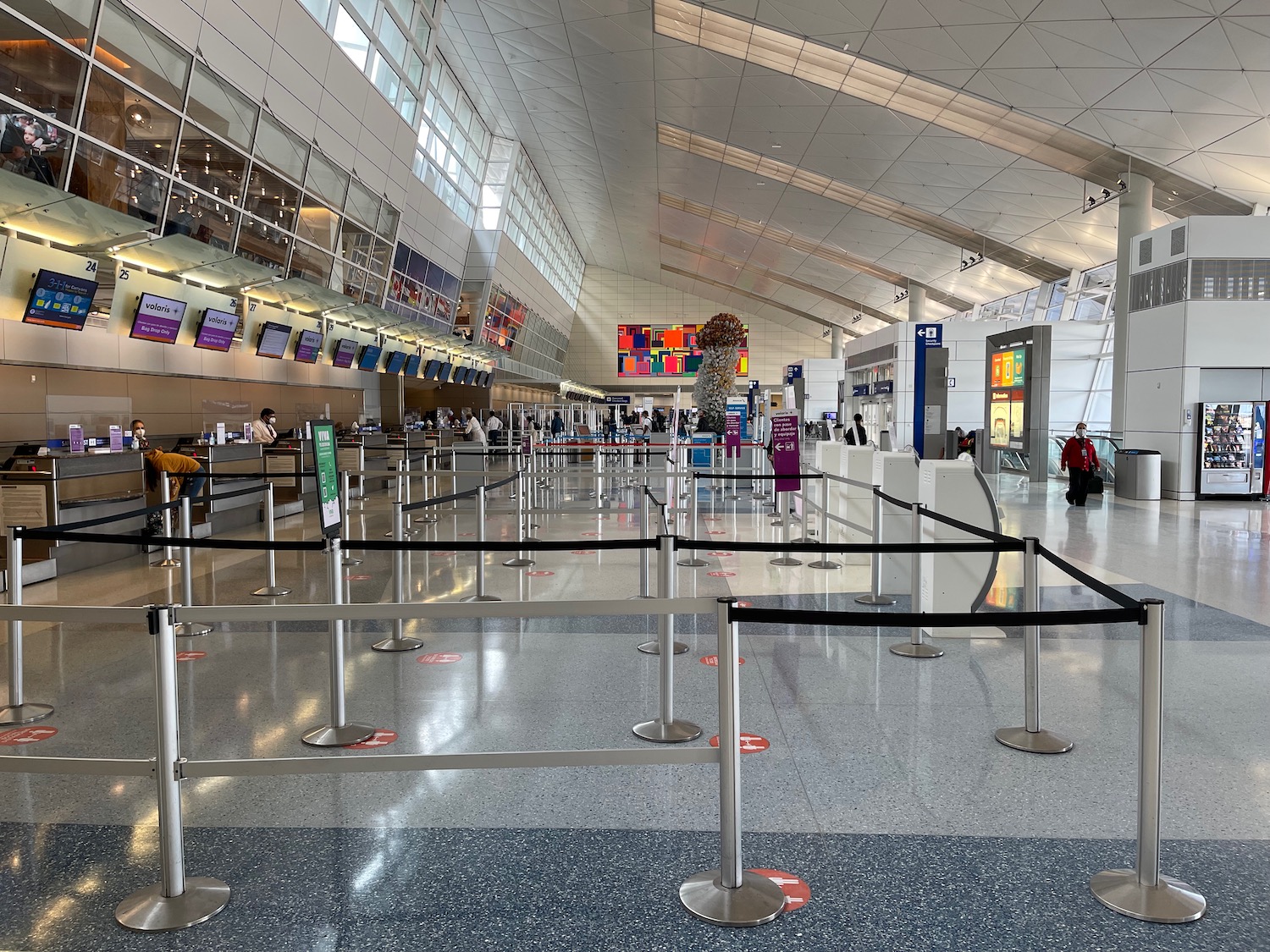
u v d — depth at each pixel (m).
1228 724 4.00
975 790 3.33
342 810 3.20
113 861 2.85
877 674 4.79
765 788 3.36
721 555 9.00
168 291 14.13
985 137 19.00
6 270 10.65
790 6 14.73
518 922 2.47
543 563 8.73
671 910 2.53
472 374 32.19
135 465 9.54
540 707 4.27
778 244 37.22
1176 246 14.39
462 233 28.78
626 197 36.34
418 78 21.19
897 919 2.47
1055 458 20.44
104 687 4.61
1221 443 14.27
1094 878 2.66
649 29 17.38
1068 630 5.71
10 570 4.29
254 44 13.48
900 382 26.25
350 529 11.65
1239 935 2.40
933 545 4.16
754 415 28.83
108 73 10.45
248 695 4.47
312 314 19.50
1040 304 29.53
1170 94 14.38
